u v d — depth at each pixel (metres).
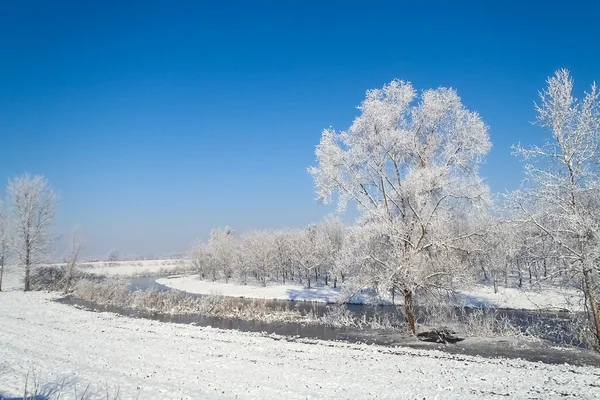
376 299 26.89
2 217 57.72
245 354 19.97
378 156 24.81
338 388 14.12
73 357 18.72
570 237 19.86
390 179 25.16
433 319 27.47
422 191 23.36
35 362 17.44
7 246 57.47
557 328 25.97
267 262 72.44
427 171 22.92
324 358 19.16
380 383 14.80
